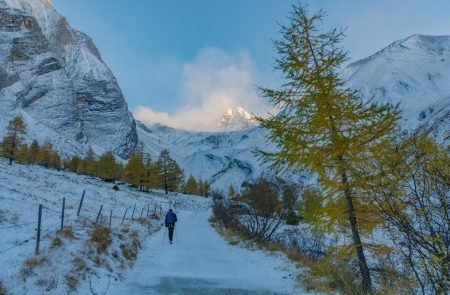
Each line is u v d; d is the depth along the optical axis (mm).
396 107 8891
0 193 17797
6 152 68938
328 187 9430
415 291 6844
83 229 14758
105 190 55438
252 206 23469
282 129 9797
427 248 4387
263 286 11047
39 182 35500
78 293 8820
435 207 4566
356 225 9414
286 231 24609
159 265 14344
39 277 8781
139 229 22641
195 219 44531
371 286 9086
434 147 5105
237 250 19234
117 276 11344
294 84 10359
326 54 10594
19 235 11523
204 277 12430
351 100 9773
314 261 14250
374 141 8734
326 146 9609
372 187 5410
